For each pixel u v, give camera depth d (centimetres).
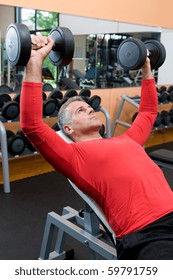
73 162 128
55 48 133
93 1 425
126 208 121
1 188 302
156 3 516
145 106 163
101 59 486
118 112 456
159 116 445
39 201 277
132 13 481
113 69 498
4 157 285
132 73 511
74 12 407
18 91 376
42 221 242
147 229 117
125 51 161
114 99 477
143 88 163
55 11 387
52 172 353
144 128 158
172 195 131
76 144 132
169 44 561
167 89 514
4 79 398
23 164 374
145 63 161
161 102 461
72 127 150
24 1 356
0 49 385
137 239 115
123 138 146
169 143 494
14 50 114
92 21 452
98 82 492
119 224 122
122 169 126
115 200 123
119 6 460
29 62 115
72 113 150
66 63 137
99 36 471
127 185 123
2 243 209
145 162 134
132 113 501
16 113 312
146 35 517
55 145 124
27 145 315
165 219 120
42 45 121
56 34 133
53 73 446
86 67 480
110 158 128
